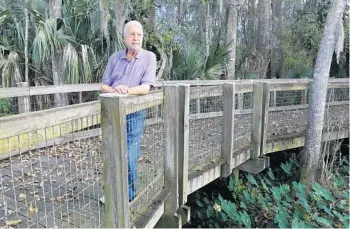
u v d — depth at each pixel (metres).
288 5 11.95
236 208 4.54
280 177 5.68
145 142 3.31
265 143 4.72
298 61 10.05
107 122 1.74
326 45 4.80
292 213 4.48
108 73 2.46
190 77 6.77
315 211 4.60
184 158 2.77
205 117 5.23
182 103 2.69
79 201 2.27
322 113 5.01
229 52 7.33
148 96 2.23
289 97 7.39
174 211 2.70
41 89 3.66
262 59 9.40
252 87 4.39
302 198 4.55
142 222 2.18
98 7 5.64
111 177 1.79
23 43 5.49
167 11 8.02
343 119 6.16
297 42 10.44
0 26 5.60
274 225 4.39
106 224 1.87
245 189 5.01
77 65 5.33
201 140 4.14
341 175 5.73
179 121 2.71
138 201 2.32
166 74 6.78
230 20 7.63
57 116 1.36
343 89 7.68
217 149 3.89
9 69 5.26
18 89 3.40
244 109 5.57
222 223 4.49
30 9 5.42
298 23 10.47
